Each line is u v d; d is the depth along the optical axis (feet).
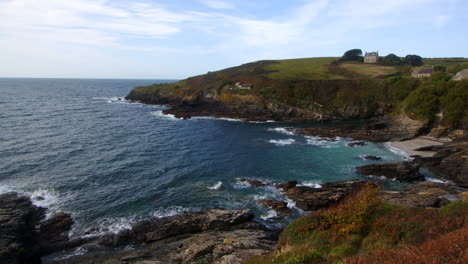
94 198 103.91
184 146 179.73
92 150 163.43
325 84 313.73
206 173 131.85
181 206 99.30
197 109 325.01
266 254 57.36
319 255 45.62
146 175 127.75
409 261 34.60
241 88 328.08
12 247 69.56
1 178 116.98
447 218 50.49
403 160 151.02
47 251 74.95
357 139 198.80
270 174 131.44
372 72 354.95
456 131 183.83
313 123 268.62
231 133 221.05
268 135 214.48
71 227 85.76
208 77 424.46
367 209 59.47
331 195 100.48
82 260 70.64
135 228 83.87
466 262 30.71
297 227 60.08
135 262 64.34
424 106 208.85
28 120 247.09
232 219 85.97
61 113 294.87
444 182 122.72
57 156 149.07
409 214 56.29
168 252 68.95
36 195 103.71
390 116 257.34
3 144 166.40
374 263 37.68
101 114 297.53
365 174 129.29
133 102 407.23
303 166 142.72
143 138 198.18
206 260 59.67
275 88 315.58
